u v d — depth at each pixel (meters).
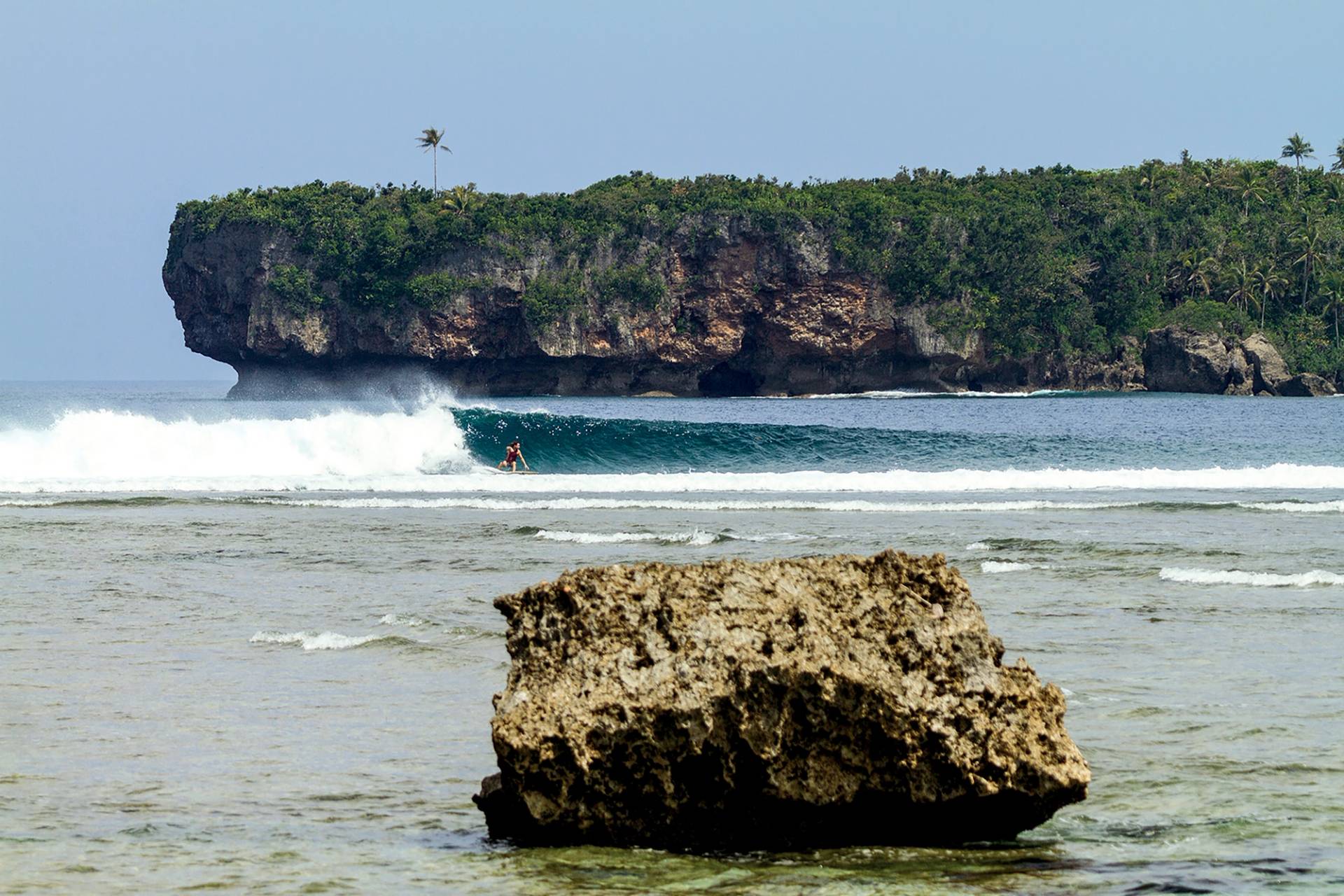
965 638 30.47
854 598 30.77
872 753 29.59
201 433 153.50
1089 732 39.06
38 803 33.16
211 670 48.53
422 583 70.75
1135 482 135.25
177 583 70.81
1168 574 71.31
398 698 44.25
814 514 107.94
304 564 78.31
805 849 29.81
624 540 89.19
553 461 169.50
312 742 38.78
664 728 29.23
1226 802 32.72
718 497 123.00
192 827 31.41
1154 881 27.58
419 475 147.62
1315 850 29.36
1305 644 52.34
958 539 89.31
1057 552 82.31
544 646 30.48
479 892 27.12
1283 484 134.25
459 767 36.31
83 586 69.81
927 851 29.61
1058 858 29.05
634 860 29.12
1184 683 45.34
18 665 49.28
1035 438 192.62
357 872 28.42
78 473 145.62
